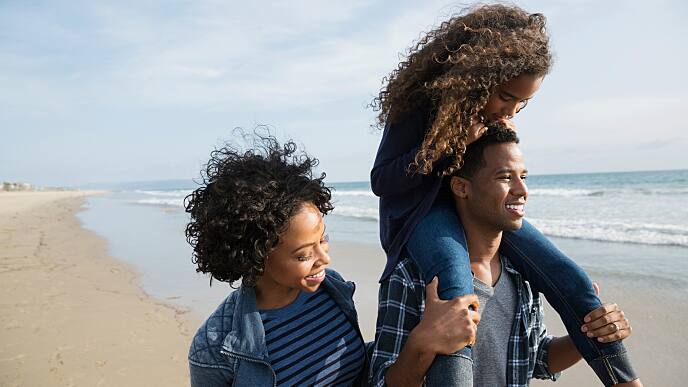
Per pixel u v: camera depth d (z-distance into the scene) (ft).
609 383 6.22
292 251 5.47
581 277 6.38
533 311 6.76
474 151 6.28
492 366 6.39
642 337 15.80
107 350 16.47
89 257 34.35
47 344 17.10
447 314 5.43
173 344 16.94
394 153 7.13
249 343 5.56
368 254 31.27
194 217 5.74
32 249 38.27
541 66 6.51
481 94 6.27
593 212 53.47
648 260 26.53
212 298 22.18
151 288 24.50
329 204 6.05
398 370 5.59
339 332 6.15
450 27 6.99
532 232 6.79
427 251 6.09
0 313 20.67
